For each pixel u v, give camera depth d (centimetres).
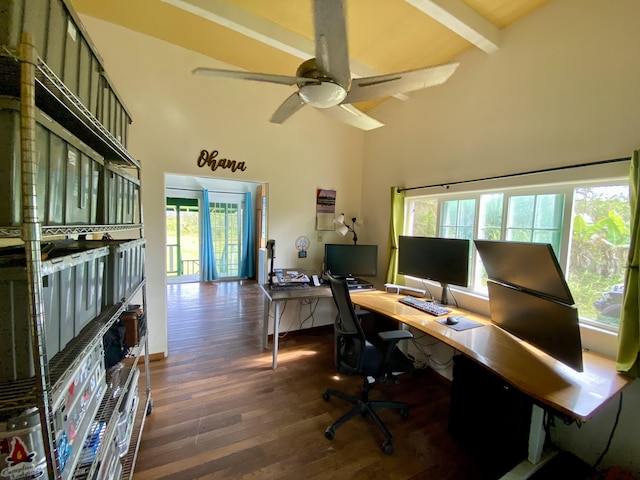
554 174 180
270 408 212
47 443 69
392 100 325
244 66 290
